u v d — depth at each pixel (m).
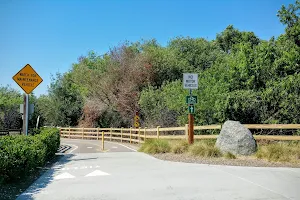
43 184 7.90
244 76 18.59
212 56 34.53
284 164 10.42
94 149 20.16
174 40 36.69
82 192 7.01
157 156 13.09
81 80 36.22
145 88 29.52
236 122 12.64
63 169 10.28
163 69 30.75
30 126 39.47
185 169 9.73
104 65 35.44
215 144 12.90
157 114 24.11
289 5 20.44
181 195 6.64
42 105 41.56
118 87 31.61
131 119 30.16
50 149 13.14
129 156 13.45
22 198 6.52
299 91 16.45
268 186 7.37
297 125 12.73
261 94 17.05
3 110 42.66
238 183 7.69
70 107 40.53
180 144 13.58
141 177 8.60
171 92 23.73
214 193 6.76
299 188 7.16
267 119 16.75
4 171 7.63
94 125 34.84
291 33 20.03
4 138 9.76
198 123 18.62
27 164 8.67
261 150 11.71
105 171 9.65
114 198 6.48
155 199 6.37
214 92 18.53
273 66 18.30
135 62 31.42
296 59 18.08
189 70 31.94
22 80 12.88
